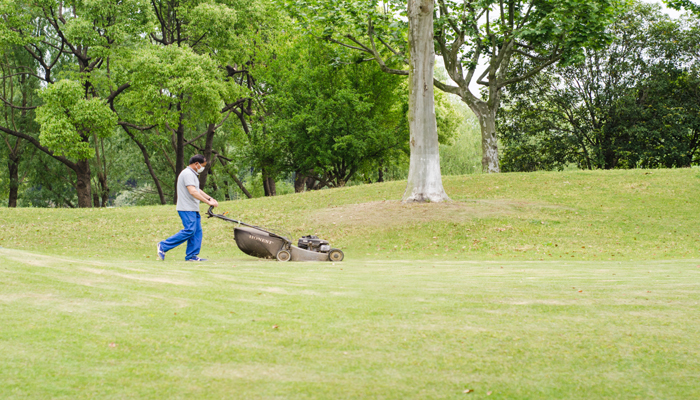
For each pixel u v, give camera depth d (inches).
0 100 1203.9
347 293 185.5
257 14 1165.1
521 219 591.5
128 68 1038.4
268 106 1251.2
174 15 1195.3
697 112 1167.6
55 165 1422.2
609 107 1208.8
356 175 1405.0
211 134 1273.4
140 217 668.1
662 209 631.8
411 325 139.2
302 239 391.9
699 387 100.8
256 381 97.5
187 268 247.3
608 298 182.5
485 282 224.2
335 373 103.0
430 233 553.6
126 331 122.6
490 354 117.3
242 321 136.9
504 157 1365.7
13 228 596.7
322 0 752.3
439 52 943.7
